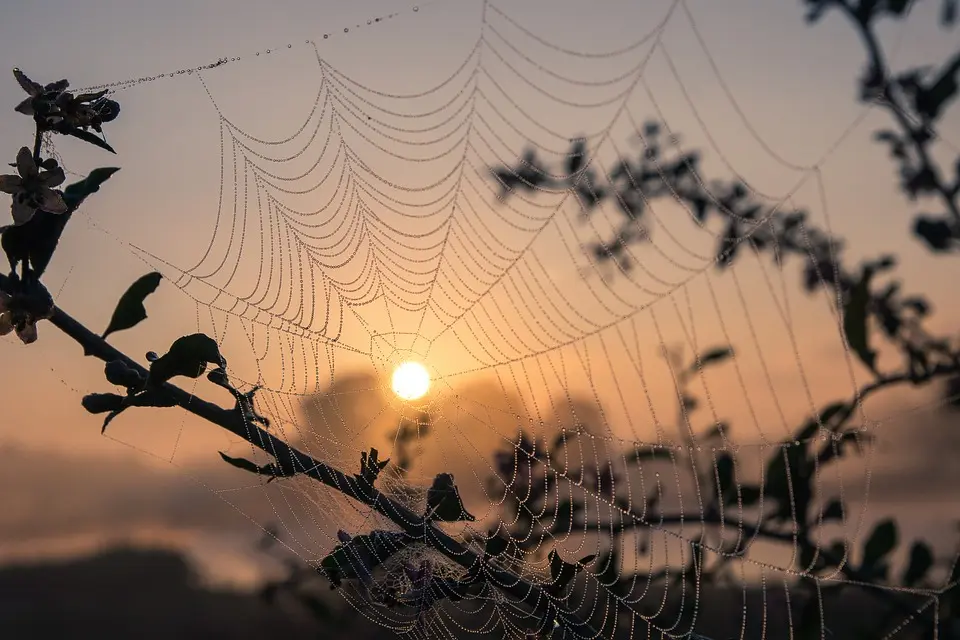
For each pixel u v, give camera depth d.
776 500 0.85
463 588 0.75
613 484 0.92
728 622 0.86
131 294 0.70
